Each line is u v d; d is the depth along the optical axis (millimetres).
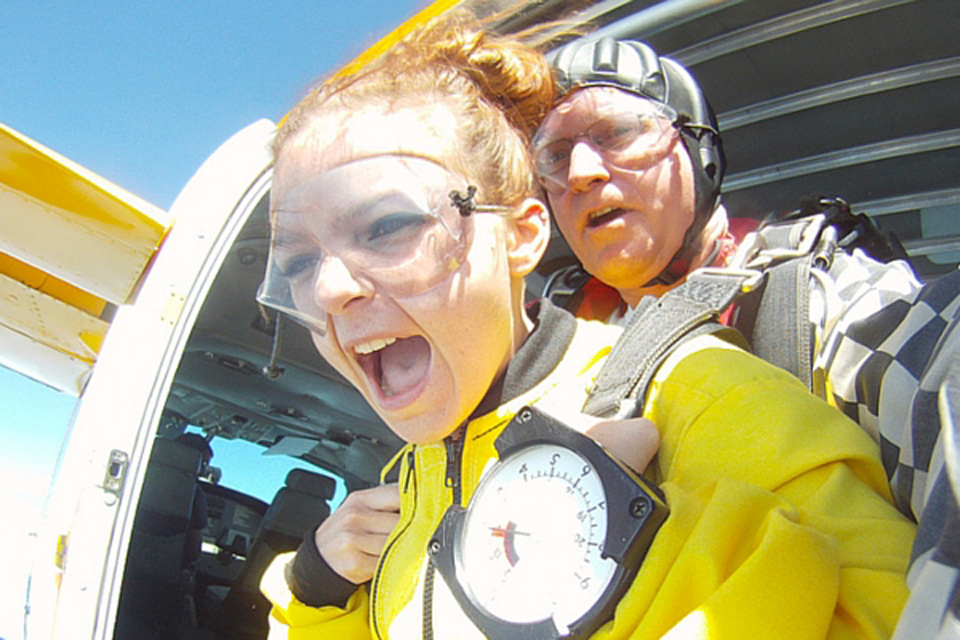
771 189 1222
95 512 854
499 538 396
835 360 575
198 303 961
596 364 515
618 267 861
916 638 252
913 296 539
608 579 355
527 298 1275
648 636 347
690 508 379
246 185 1021
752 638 331
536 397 496
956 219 1122
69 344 1172
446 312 440
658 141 831
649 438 417
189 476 1211
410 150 451
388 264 436
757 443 411
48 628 822
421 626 452
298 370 1298
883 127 1068
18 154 928
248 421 1285
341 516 559
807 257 725
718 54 1028
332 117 471
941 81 980
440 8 834
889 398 463
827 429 420
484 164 478
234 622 1188
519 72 557
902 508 424
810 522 392
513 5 900
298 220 460
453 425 474
